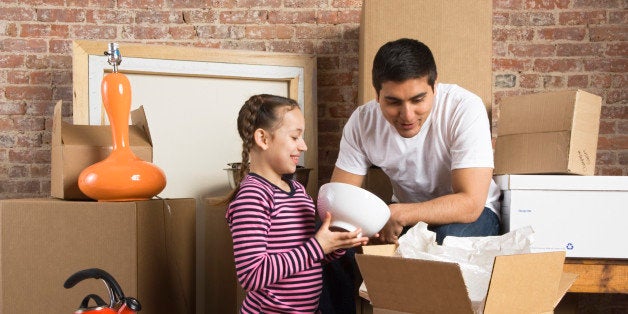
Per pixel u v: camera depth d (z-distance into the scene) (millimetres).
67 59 2867
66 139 1948
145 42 2887
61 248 1760
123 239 1730
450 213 1783
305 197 1657
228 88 2758
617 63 2850
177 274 2023
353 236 1513
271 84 2809
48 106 2859
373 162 2092
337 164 2162
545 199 1909
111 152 1941
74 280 1454
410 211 1766
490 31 2418
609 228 1897
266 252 1477
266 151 1607
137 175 1846
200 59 2711
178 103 2703
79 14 2873
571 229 1902
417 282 1184
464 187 1845
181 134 2695
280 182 1640
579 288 1878
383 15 2453
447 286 1135
